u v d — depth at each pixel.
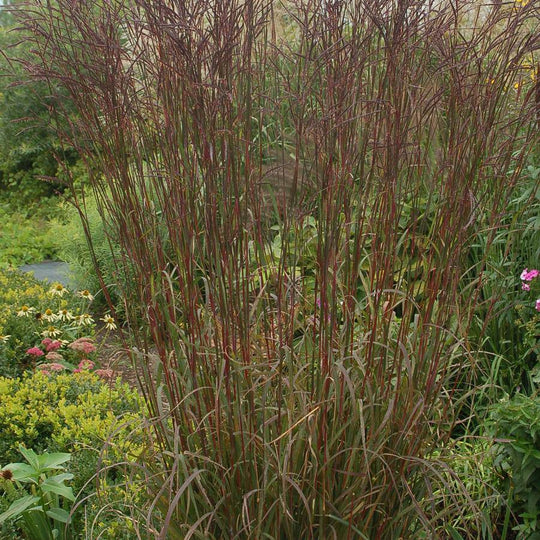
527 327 3.28
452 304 2.17
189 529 1.96
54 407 3.53
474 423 3.30
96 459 2.93
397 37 1.97
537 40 2.06
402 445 2.09
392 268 2.14
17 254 9.45
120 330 2.29
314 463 1.96
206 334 2.10
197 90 1.88
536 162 3.47
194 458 2.03
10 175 11.73
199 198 2.00
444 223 2.06
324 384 1.96
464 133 2.06
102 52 2.04
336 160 2.11
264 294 2.14
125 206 2.10
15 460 3.13
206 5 1.95
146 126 2.17
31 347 4.62
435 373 2.08
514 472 2.71
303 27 2.09
